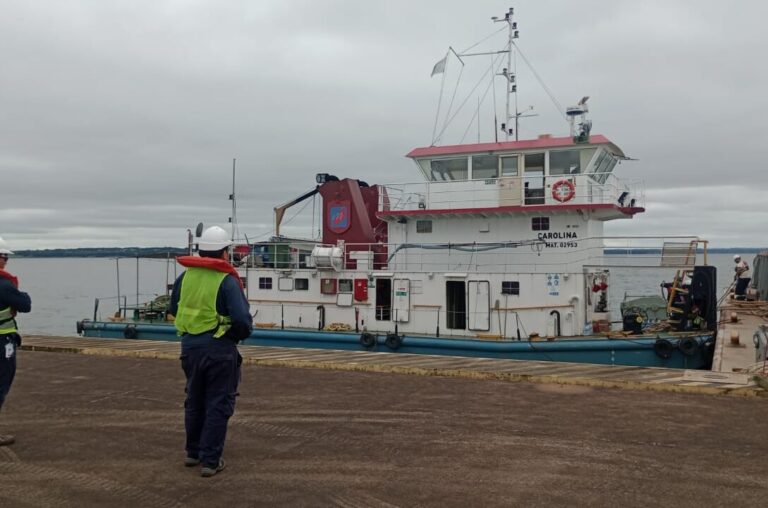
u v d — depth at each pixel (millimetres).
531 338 14984
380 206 18109
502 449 5617
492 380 8836
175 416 6836
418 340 15773
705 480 4816
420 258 17562
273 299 17859
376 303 16734
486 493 4570
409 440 5910
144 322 19422
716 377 8578
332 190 19219
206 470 4906
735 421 6520
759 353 12086
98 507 4320
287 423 6527
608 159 17938
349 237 18859
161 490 4633
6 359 5797
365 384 8555
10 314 5863
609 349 14297
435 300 16125
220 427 4957
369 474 4984
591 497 4484
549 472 5008
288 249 18828
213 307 4949
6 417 6785
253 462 5277
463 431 6203
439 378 8977
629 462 5242
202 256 5211
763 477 4875
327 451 5578
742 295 26031
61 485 4738
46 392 8062
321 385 8477
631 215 16969
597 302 16766
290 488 4680
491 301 15531
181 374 9367
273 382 8688
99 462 5277
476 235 17125
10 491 4617
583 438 5941
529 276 15297
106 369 9797
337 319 17156
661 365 14008
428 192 17609
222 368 4953
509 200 16703
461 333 15812
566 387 8297
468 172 17812
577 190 16047
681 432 6121
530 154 17094
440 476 4930
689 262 14883
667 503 4367
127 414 6922
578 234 16094
